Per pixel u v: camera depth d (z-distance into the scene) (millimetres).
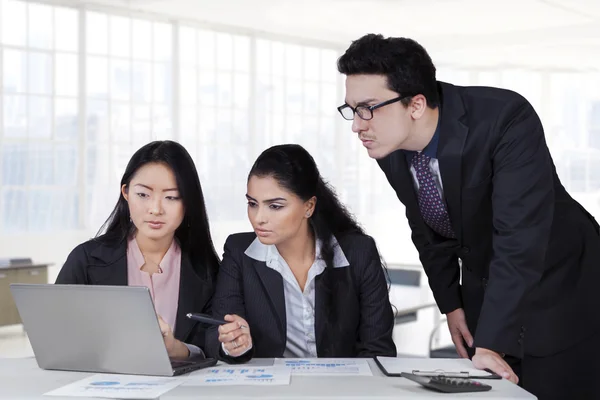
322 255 2580
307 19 10367
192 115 10406
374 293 2643
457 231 2537
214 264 2717
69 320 2129
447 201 2451
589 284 2535
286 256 2594
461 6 9523
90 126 9406
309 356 2592
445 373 2047
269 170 2395
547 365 2498
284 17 10250
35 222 8992
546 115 13258
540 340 2471
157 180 2510
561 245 2512
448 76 13234
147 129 9914
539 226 2254
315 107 11938
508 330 2174
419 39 11586
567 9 9555
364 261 2635
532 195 2271
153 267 2646
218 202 10703
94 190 9453
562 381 2504
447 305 2852
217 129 10680
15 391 1938
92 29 9383
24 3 8828
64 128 9180
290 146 2465
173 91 10156
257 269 2574
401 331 7723
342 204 2695
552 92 13273
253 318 2570
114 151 9617
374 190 12680
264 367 2209
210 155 10617
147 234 2527
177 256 2672
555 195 2561
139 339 2076
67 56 9172
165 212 2518
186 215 2617
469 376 2020
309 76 11844
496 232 2311
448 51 11836
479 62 12867
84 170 9305
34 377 2117
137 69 9812
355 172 12453
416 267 6980
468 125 2350
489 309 2209
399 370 2104
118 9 9539
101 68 9484
